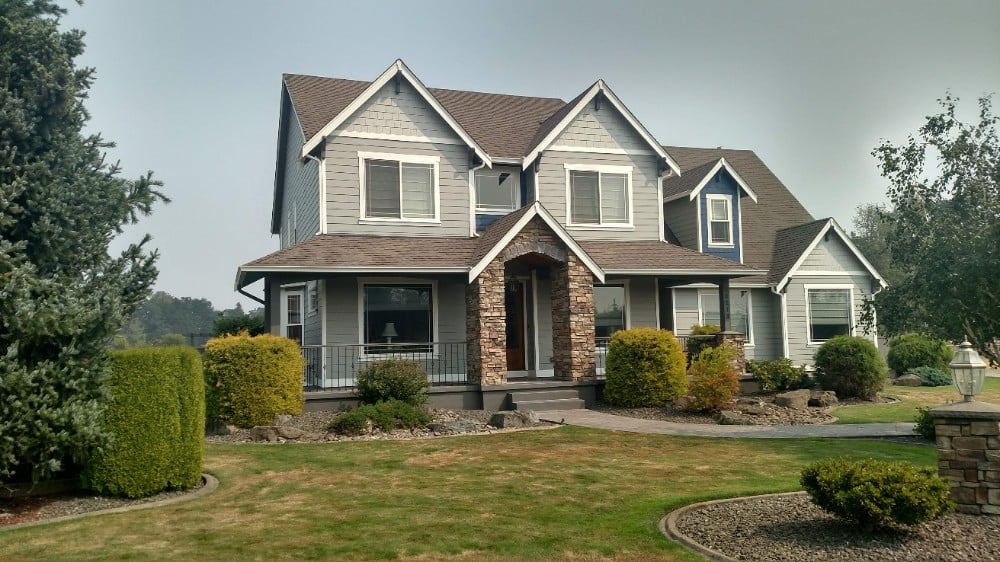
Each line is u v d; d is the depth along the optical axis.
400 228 18.97
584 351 18.05
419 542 6.95
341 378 18.11
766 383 19.69
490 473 10.18
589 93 21.05
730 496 8.71
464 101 24.06
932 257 11.67
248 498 8.83
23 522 7.89
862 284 25.17
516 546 6.83
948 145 12.23
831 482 7.03
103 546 6.91
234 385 14.17
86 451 8.61
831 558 6.37
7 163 8.50
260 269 15.96
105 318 8.60
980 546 6.55
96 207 9.16
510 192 21.11
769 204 28.14
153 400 9.08
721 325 20.23
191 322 81.69
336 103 20.75
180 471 9.17
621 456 11.44
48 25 9.09
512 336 20.39
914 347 24.73
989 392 21.02
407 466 10.69
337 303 18.30
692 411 16.30
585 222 21.05
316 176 19.09
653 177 21.86
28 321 7.93
